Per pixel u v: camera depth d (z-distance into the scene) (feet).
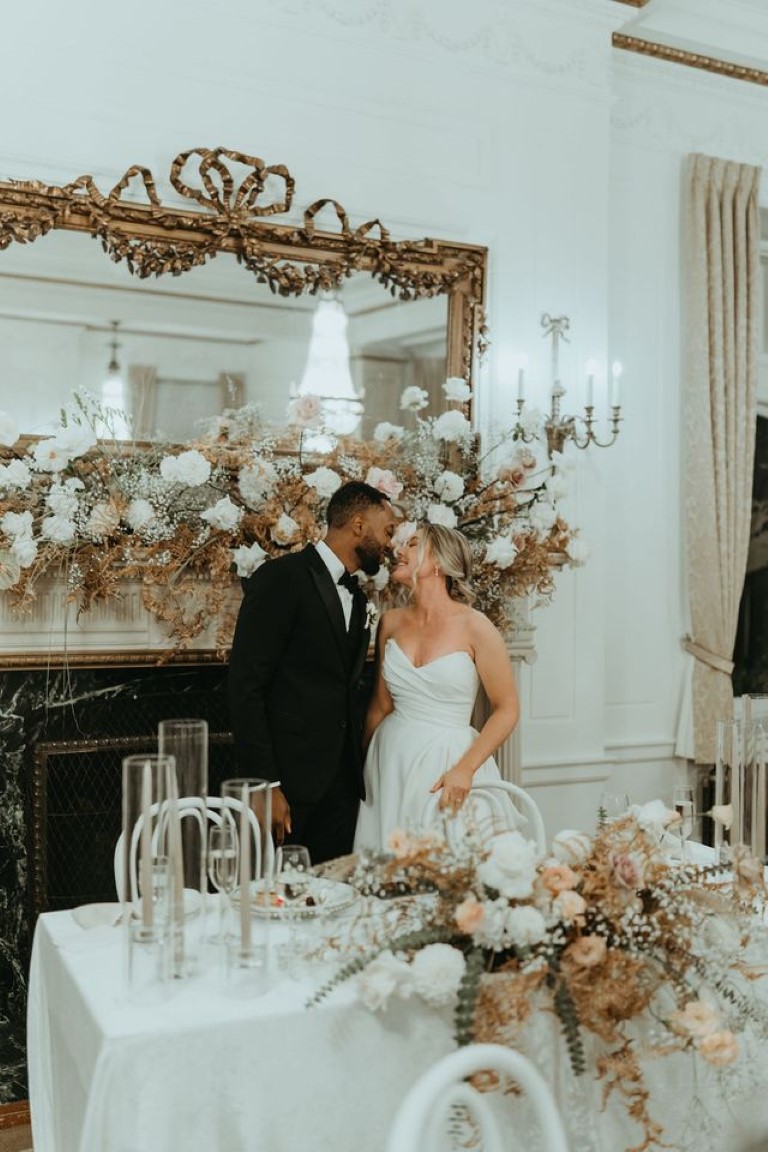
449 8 16.51
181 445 14.16
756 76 19.93
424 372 16.14
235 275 14.87
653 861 7.71
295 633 12.41
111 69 14.35
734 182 19.53
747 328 19.62
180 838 7.20
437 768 12.50
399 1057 7.34
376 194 16.05
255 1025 6.95
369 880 7.38
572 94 17.54
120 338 14.16
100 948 8.15
